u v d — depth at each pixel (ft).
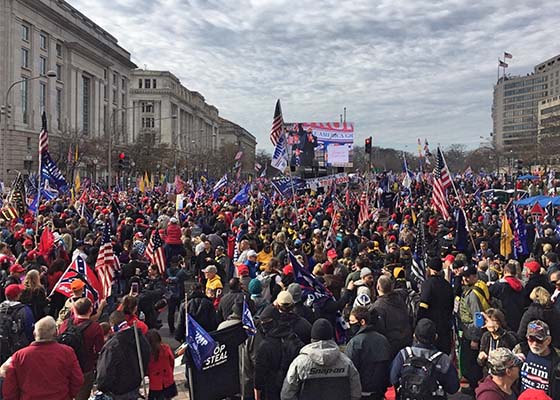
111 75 307.17
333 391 16.76
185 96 476.95
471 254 47.75
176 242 50.57
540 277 28.32
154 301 31.12
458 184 134.72
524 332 22.30
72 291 25.22
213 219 68.59
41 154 50.55
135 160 219.41
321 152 169.07
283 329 20.71
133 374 20.76
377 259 40.47
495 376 15.47
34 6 213.05
